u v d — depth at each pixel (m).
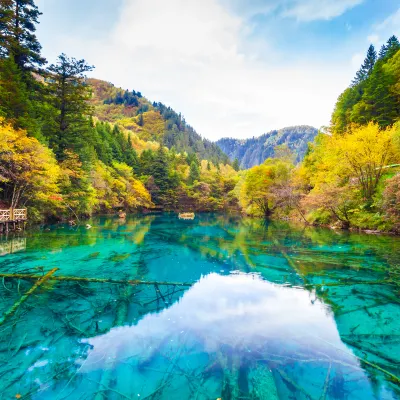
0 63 20.17
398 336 5.48
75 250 13.48
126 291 8.04
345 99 39.47
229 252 13.95
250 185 41.09
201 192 66.00
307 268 10.59
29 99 24.30
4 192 19.23
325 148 31.39
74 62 24.05
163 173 61.44
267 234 20.91
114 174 46.66
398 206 16.23
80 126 26.52
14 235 16.73
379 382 4.05
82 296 7.54
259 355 4.76
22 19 23.67
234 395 3.79
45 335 5.43
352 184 22.34
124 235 19.48
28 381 4.08
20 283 8.30
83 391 3.89
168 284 8.77
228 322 6.11
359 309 6.80
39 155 17.98
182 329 5.73
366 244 15.23
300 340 5.28
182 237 19.44
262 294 7.92
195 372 4.30
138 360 4.62
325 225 25.66
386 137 20.12
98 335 5.45
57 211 24.12
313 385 3.99
